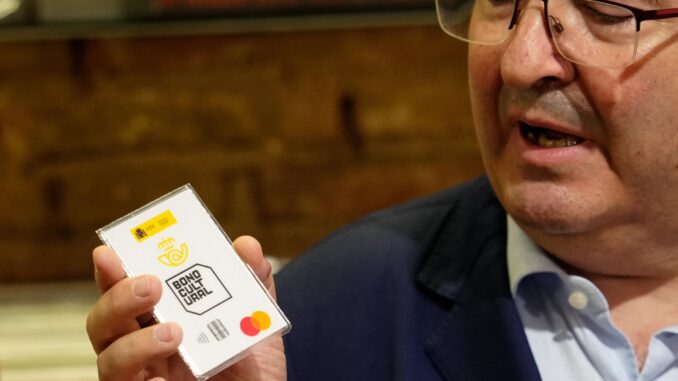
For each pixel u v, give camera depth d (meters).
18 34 2.17
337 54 2.21
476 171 2.28
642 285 1.15
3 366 2.11
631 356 1.14
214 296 0.96
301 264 1.31
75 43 2.19
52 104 2.22
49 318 2.23
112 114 2.23
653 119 1.02
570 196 1.05
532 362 1.14
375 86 2.23
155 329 0.93
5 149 2.24
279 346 1.06
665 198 1.06
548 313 1.18
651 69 1.01
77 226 2.29
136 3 2.16
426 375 1.17
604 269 1.14
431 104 2.24
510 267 1.19
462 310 1.19
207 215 1.01
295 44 2.21
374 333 1.21
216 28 2.17
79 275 2.31
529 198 1.06
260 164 2.27
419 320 1.20
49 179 2.26
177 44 2.20
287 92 2.23
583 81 1.03
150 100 2.23
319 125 2.25
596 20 1.03
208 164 2.26
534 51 1.02
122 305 0.94
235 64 2.21
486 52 1.09
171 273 0.97
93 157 2.26
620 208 1.06
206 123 2.24
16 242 2.29
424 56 2.22
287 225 2.30
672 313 1.16
